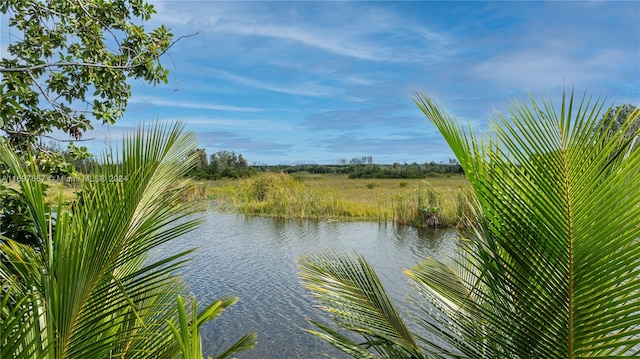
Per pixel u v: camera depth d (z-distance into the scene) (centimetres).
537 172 196
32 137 396
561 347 203
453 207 1664
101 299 213
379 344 287
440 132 232
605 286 190
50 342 183
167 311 295
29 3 418
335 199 2102
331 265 351
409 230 1586
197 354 168
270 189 2420
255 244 1341
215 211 2170
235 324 704
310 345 629
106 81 455
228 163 5244
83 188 231
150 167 229
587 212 189
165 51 470
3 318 214
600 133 199
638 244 181
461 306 254
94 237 204
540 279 203
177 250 1241
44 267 215
